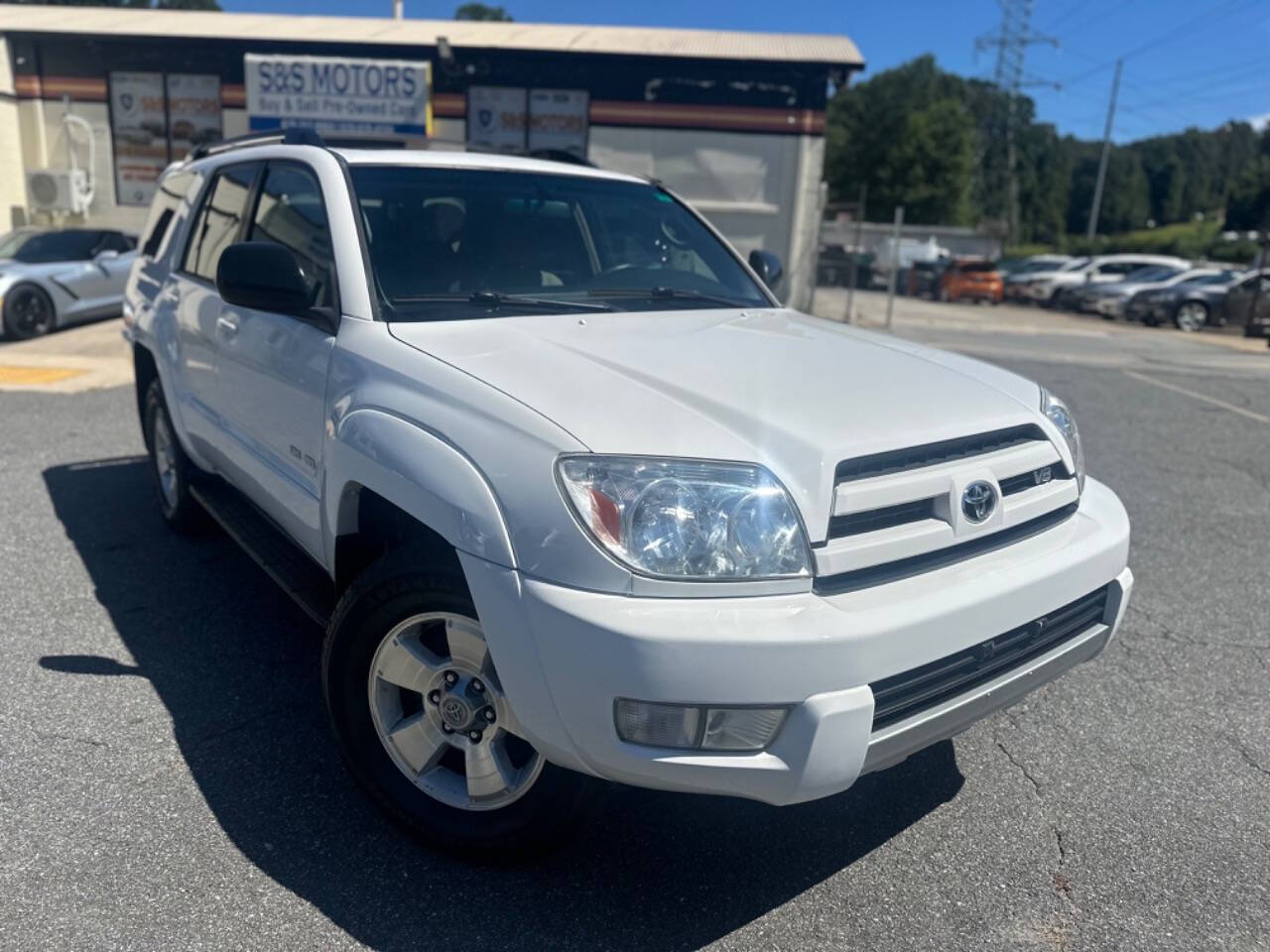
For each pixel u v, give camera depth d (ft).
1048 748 11.01
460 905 8.11
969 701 7.86
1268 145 317.83
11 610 13.43
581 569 6.97
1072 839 9.35
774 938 7.91
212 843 8.72
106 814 9.05
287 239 11.62
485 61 55.47
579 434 7.31
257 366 11.18
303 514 10.16
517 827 8.19
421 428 8.10
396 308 9.75
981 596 7.73
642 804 9.71
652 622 6.76
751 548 7.05
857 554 7.35
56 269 40.93
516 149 15.23
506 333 9.34
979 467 8.27
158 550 15.85
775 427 7.61
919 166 220.23
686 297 12.00
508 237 11.34
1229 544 18.42
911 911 8.28
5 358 34.78
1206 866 9.00
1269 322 71.00
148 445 17.10
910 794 10.04
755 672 6.77
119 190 59.88
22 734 10.35
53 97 58.85
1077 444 9.93
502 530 7.24
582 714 7.01
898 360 9.91
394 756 8.72
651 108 55.62
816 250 56.75
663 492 7.03
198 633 12.96
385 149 12.46
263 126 54.44
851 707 6.96
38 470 20.34
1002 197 226.58
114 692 11.32
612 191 13.07
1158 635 14.16
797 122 55.11
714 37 62.39
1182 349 59.36
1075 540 8.94
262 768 9.93
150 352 15.80
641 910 8.16
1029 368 43.57
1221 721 11.70
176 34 56.34
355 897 8.13
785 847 9.11
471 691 8.13
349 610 8.58
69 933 7.55
